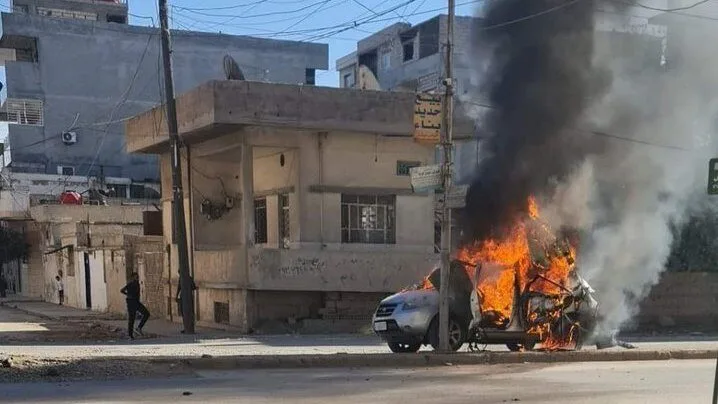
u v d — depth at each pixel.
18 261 42.16
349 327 17.91
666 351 13.39
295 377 10.05
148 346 13.99
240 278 17.86
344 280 17.89
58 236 33.25
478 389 8.95
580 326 13.26
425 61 40.81
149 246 24.50
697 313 20.72
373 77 21.73
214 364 11.02
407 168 19.06
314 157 18.27
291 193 18.59
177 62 47.16
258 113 17.06
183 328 18.30
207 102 17.03
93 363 10.48
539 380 9.84
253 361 11.19
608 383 9.59
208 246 21.11
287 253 17.50
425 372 10.70
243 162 17.75
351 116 17.89
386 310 12.60
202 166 21.12
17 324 20.59
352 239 18.66
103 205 35.00
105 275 27.23
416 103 12.67
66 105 45.59
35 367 10.02
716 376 7.26
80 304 30.16
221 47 48.25
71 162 45.41
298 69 50.06
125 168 46.69
